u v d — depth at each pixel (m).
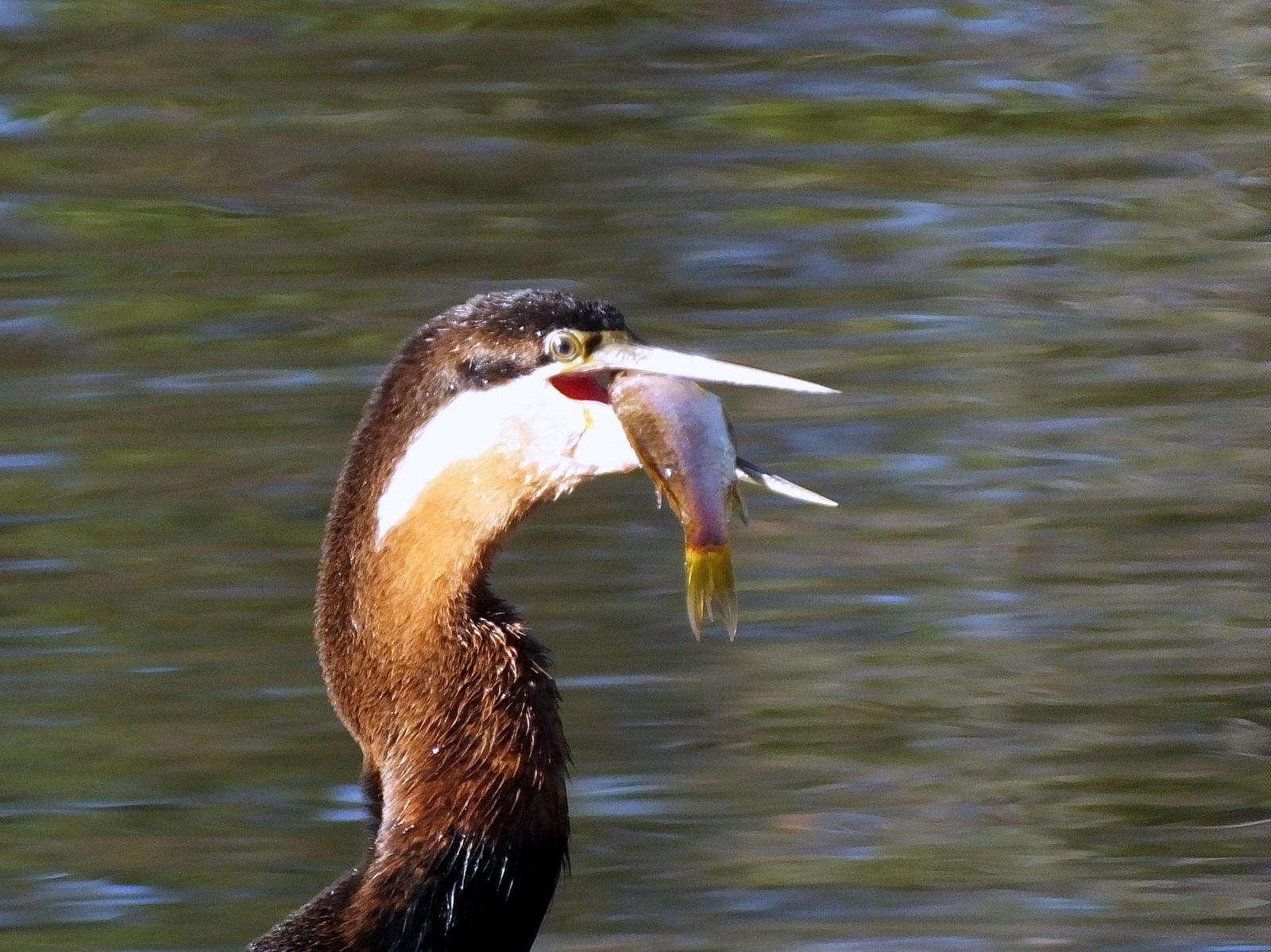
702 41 22.25
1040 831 10.79
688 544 7.34
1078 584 12.89
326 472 13.99
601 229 18.03
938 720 11.67
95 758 11.21
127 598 12.66
